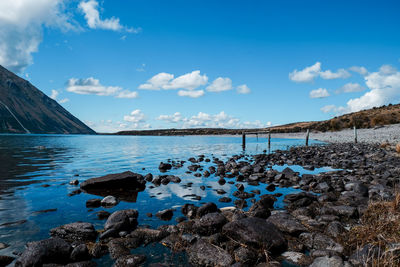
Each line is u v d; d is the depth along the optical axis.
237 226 4.72
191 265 3.88
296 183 10.27
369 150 22.34
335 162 16.05
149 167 14.61
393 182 9.03
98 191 8.66
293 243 4.64
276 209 6.77
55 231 4.86
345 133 55.31
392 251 3.56
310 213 6.21
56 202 7.20
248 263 3.93
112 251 4.24
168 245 4.53
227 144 41.44
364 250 3.86
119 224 5.09
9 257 3.92
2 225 5.34
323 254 4.03
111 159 18.72
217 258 3.91
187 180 10.76
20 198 7.55
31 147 31.36
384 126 55.09
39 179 10.58
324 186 8.81
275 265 3.83
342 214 5.89
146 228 5.13
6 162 16.17
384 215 5.22
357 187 8.10
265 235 4.46
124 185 9.25
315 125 84.31
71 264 3.76
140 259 3.95
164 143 45.50
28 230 5.10
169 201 7.49
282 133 86.69
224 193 8.50
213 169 13.55
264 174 11.69
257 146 35.72
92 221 5.68
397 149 20.00
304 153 22.00
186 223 5.40
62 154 22.50
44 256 3.78
